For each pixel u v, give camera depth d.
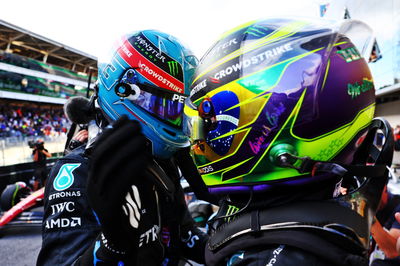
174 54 1.00
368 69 0.66
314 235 0.49
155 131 0.93
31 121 15.58
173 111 0.97
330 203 0.54
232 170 0.62
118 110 0.94
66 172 0.78
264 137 0.57
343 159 0.61
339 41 0.61
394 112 7.86
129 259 0.56
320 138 0.56
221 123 0.62
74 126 1.49
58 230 0.70
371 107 0.65
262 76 0.58
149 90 0.94
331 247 0.47
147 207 0.77
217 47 0.68
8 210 4.20
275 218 0.53
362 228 0.53
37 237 3.78
